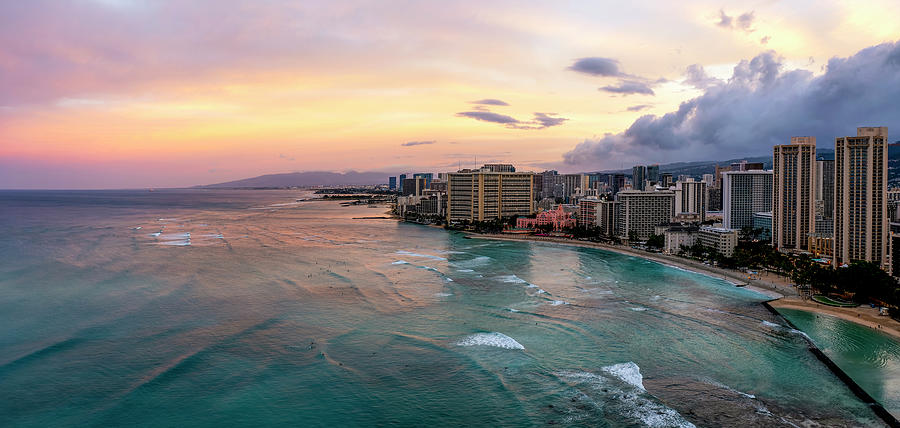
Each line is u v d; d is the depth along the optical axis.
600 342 113.50
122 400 83.06
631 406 83.94
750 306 146.88
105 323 119.75
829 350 110.88
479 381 92.44
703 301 152.62
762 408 83.81
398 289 160.88
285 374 94.00
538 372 96.75
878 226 191.88
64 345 105.19
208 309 133.38
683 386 91.69
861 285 147.12
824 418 80.75
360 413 81.06
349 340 112.06
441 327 122.12
